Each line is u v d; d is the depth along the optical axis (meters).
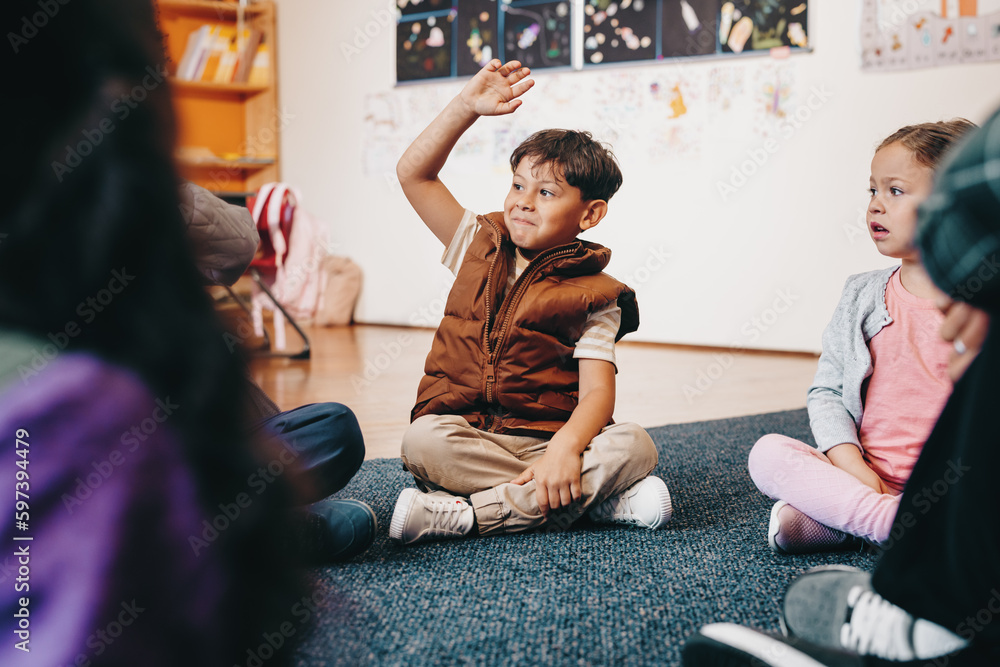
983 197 0.38
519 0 3.86
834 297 3.39
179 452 0.28
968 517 0.49
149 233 0.26
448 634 0.78
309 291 4.29
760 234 3.50
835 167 3.33
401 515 1.06
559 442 1.14
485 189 3.99
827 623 0.61
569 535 1.15
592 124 3.76
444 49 4.08
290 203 3.63
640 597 0.89
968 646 0.51
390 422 2.01
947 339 0.49
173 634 0.28
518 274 1.26
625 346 3.74
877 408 1.13
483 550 1.07
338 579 0.94
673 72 3.57
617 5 3.65
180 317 0.27
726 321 3.60
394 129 4.27
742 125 3.48
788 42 3.36
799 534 1.05
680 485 1.45
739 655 0.55
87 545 0.26
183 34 4.54
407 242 4.29
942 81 3.15
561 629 0.80
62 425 0.26
